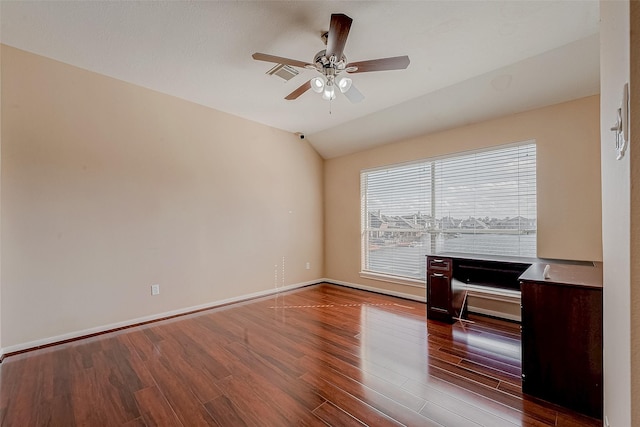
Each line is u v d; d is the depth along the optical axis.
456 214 3.66
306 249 5.00
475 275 3.28
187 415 1.71
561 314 1.78
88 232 2.87
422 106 3.51
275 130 4.55
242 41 2.36
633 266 0.53
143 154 3.22
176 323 3.20
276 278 4.53
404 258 4.20
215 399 1.86
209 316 3.42
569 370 1.75
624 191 0.60
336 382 2.04
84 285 2.85
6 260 2.46
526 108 3.05
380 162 4.43
